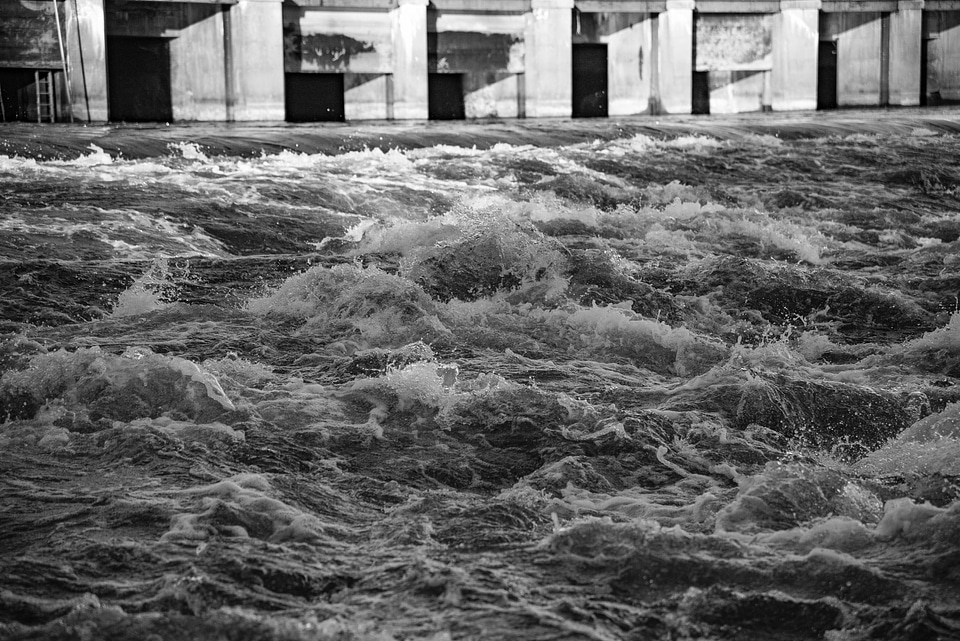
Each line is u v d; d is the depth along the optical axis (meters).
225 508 5.55
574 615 4.36
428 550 5.06
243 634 4.08
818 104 39.50
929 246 14.41
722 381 7.93
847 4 37.75
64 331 9.45
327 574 4.81
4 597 4.55
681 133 26.56
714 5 36.06
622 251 13.52
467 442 6.87
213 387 7.36
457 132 25.09
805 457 6.79
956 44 39.59
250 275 11.45
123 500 5.68
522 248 10.81
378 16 32.00
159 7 29.66
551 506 5.81
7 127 24.55
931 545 4.93
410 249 12.48
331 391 7.62
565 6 33.62
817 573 4.69
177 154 20.80
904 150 25.00
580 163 22.03
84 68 28.03
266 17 30.27
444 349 8.92
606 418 7.20
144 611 4.45
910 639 4.22
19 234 13.38
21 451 6.46
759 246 14.23
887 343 10.00
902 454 6.73
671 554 4.88
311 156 21.55
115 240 13.56
